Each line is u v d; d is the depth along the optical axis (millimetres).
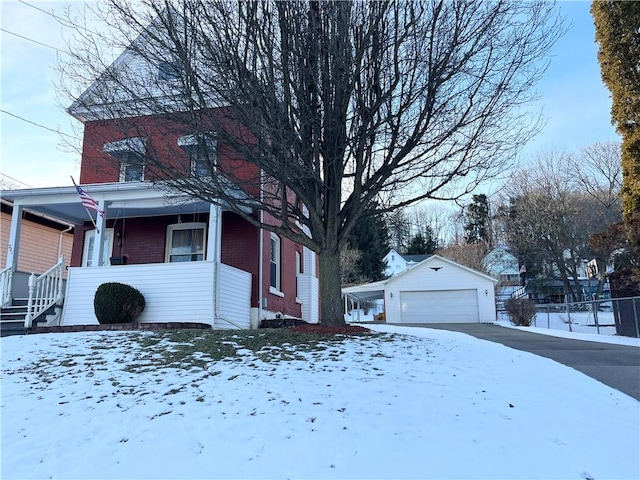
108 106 8078
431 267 25234
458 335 12117
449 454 3941
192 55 7359
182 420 4703
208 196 8359
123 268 11227
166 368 6582
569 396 5730
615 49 16094
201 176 8492
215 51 7254
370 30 7281
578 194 35062
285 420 4625
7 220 15719
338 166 8531
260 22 7426
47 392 5785
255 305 12703
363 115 7781
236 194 11055
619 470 3764
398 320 24938
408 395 5367
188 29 7352
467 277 24844
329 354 7180
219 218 11414
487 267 41156
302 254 18344
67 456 4070
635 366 8086
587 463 3883
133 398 5438
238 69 7090
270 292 13961
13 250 11984
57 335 9172
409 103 7703
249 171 11062
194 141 8406
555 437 4402
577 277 35500
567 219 34500
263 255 13438
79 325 10164
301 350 7406
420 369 6551
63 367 6898
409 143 8102
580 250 34219
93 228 14000
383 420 4629
